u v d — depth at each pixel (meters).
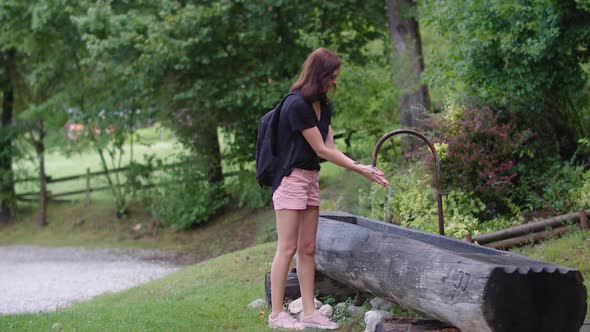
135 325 5.17
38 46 16.12
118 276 11.95
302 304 4.94
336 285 5.50
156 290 8.37
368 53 14.77
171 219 15.68
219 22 13.55
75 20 13.81
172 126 14.75
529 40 7.96
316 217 4.71
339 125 11.80
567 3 8.00
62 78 17.42
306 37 12.20
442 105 9.85
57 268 13.16
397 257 4.13
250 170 15.06
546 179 8.66
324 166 14.46
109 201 19.09
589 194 7.84
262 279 7.69
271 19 13.27
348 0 13.28
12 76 18.28
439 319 3.86
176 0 13.80
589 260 6.13
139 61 13.51
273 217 13.81
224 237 14.53
